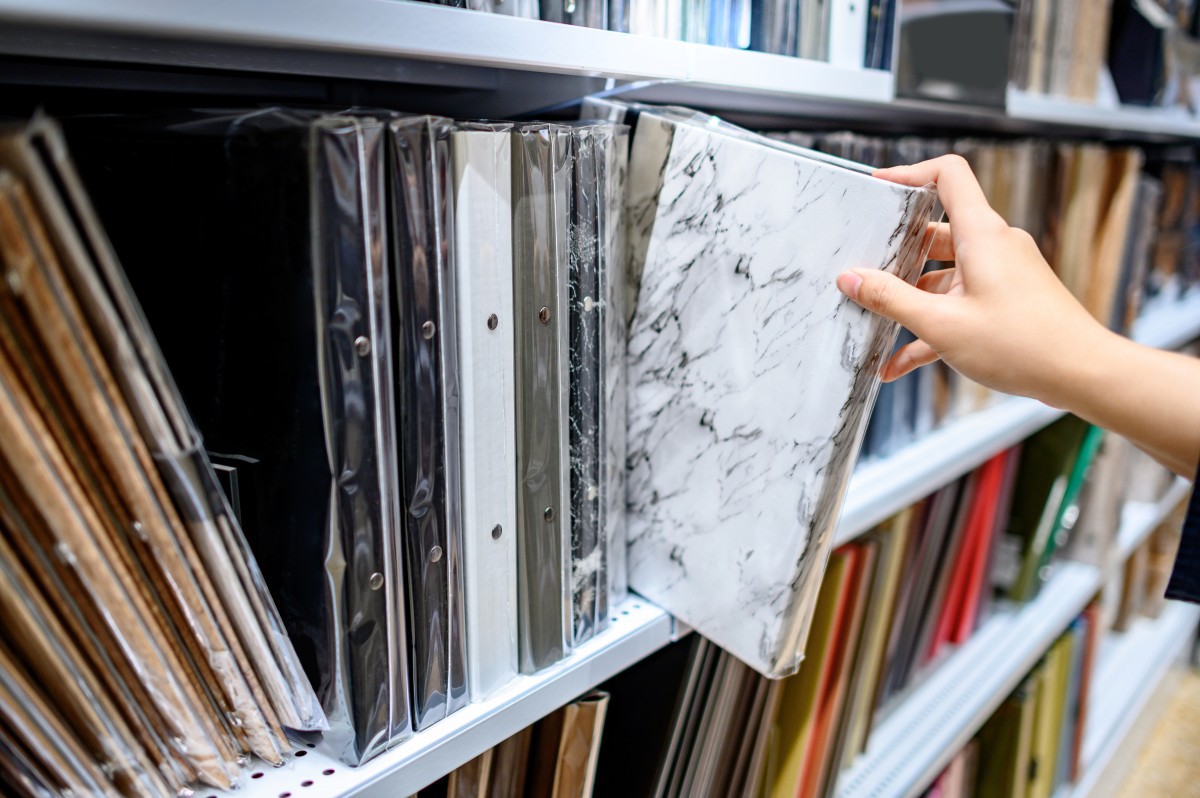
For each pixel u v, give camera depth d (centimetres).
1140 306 170
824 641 97
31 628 42
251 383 52
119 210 53
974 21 98
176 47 55
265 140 46
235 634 51
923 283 77
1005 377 59
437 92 85
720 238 65
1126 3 151
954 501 133
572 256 61
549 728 73
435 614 58
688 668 77
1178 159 197
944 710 133
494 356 58
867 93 84
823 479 61
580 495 67
